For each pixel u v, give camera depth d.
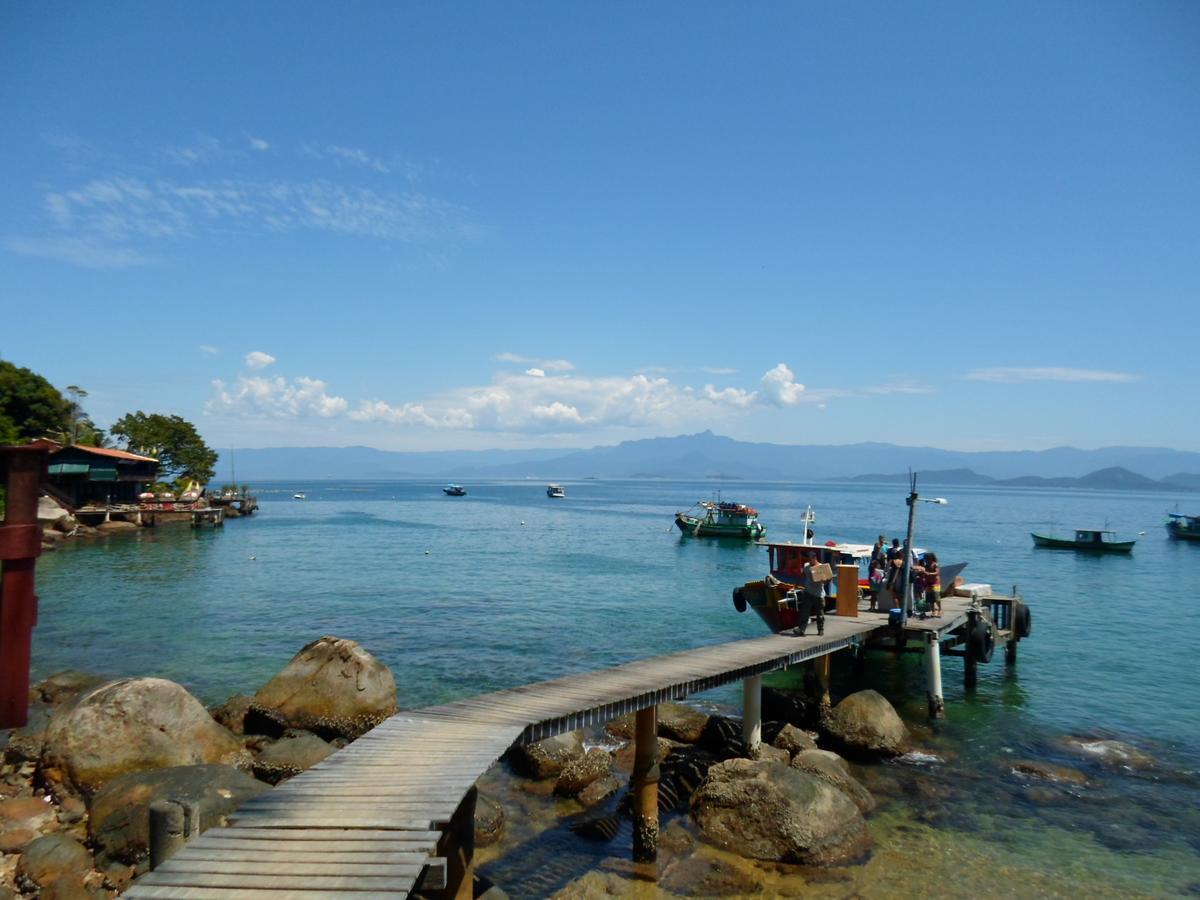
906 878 13.03
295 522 107.44
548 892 12.41
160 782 12.70
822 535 93.44
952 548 80.62
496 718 13.02
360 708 18.47
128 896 7.47
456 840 10.24
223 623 34.03
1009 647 28.59
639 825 13.59
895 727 19.12
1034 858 13.84
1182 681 26.59
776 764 14.93
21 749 16.12
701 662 18.12
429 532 93.38
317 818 9.05
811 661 25.14
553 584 48.91
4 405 74.06
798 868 13.25
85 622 33.88
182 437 120.19
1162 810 16.02
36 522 17.55
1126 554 74.75
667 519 128.50
